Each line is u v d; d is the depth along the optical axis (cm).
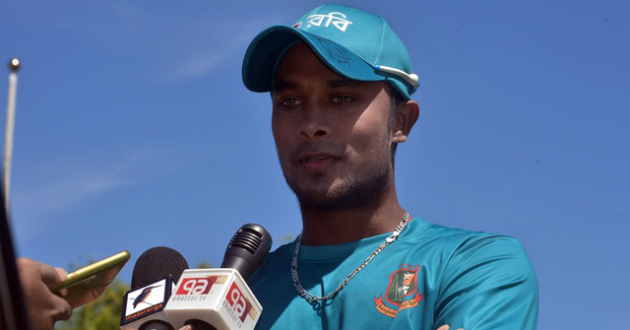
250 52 350
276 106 346
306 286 331
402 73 346
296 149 333
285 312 327
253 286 346
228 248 300
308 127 328
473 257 311
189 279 273
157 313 268
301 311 324
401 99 354
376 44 346
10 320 153
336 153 329
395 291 312
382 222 339
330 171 329
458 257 313
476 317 291
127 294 280
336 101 334
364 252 332
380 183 337
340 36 345
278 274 344
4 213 151
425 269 313
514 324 294
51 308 249
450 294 301
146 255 294
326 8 360
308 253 343
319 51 325
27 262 246
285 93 340
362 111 334
